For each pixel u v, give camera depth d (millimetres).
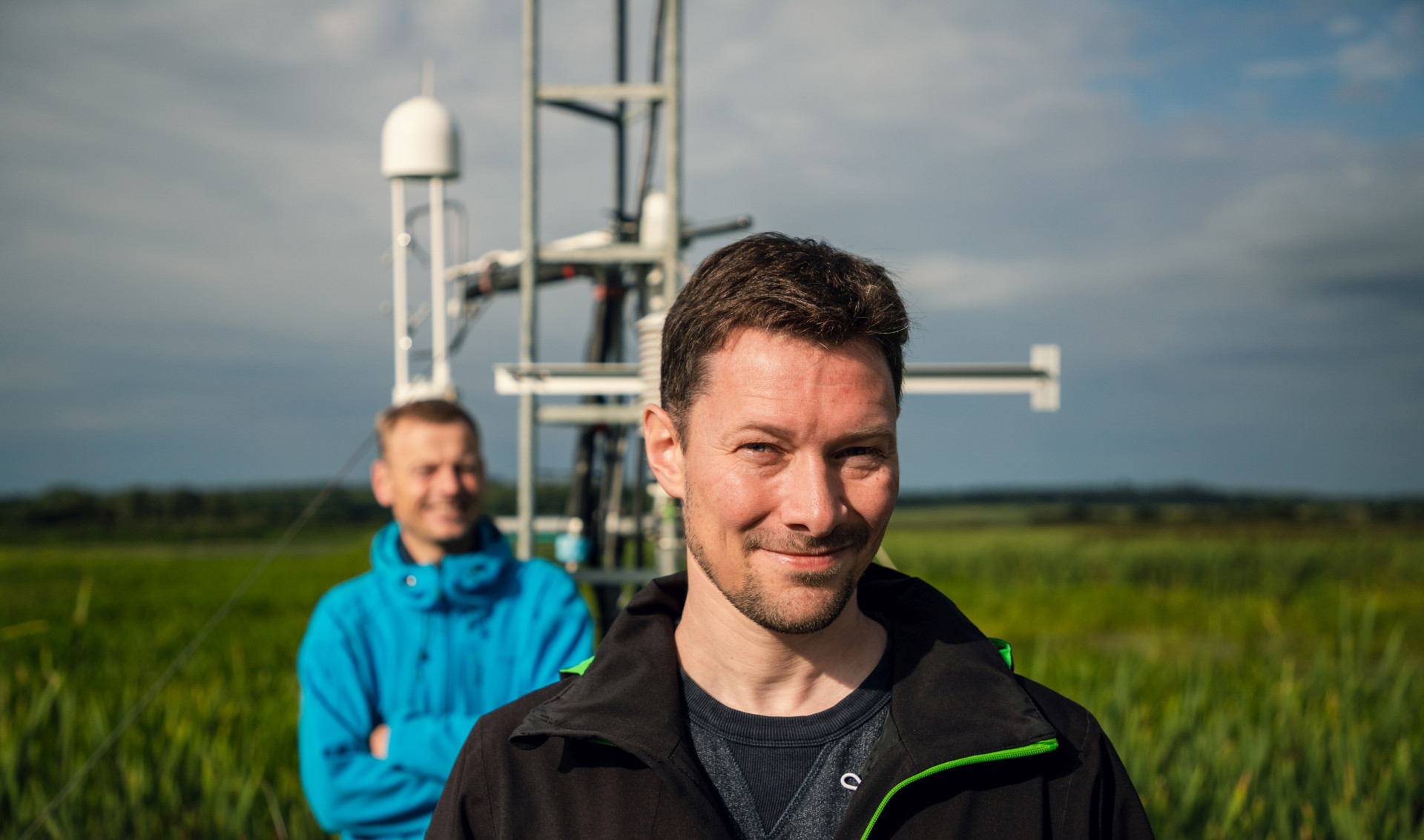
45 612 12336
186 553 31516
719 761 1130
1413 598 16922
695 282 1132
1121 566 23438
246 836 4238
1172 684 7195
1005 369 3422
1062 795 1120
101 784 4395
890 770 1086
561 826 1093
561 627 2656
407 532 2723
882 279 1107
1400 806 4328
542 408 3807
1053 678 7023
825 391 1032
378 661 2580
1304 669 8578
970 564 25922
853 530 1066
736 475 1050
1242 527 44219
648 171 4438
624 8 4559
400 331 4484
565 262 3779
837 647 1184
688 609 1233
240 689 6500
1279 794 4371
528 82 3760
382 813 2434
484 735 1199
